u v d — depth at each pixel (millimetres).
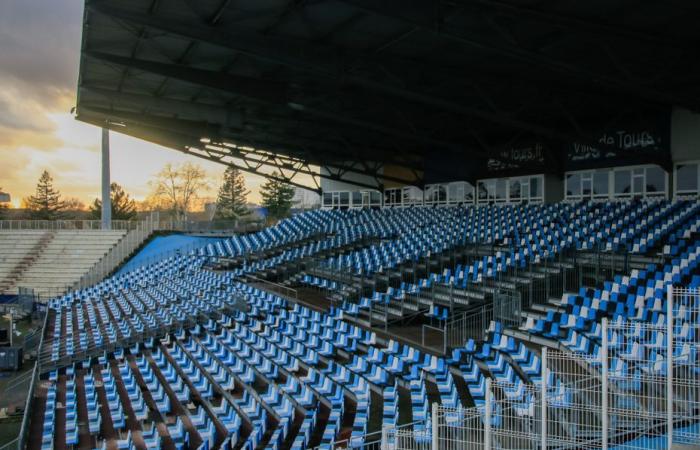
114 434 17609
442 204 40438
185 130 35219
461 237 28453
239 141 39594
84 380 23234
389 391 14789
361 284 24859
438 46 18969
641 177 26641
